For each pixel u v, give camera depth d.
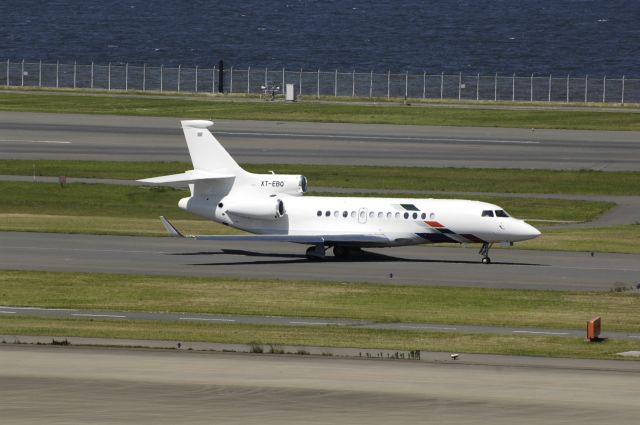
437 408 125.94
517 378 143.38
